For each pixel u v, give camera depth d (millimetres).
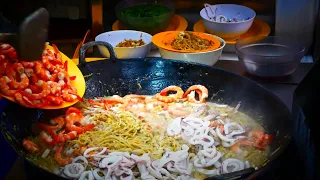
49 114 908
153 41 1101
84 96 980
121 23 1282
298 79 1057
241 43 1126
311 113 775
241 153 811
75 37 1323
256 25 1277
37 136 852
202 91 975
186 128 880
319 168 717
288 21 1172
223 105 972
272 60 1021
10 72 793
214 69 970
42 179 667
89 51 1208
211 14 1271
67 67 922
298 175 787
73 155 799
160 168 751
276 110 835
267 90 880
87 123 900
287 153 813
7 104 801
